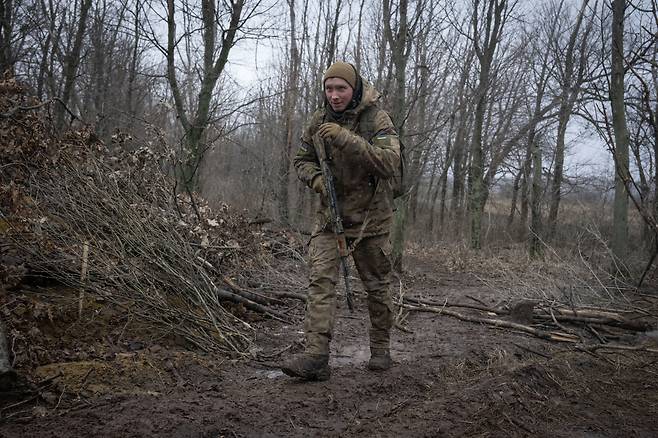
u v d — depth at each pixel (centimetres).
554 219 1727
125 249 539
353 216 393
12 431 305
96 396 358
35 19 1330
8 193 505
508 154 1964
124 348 445
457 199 2531
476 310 724
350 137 356
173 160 648
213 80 1105
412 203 2514
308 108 1895
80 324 455
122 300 499
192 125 1059
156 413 328
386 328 428
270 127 1844
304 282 736
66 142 606
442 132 2362
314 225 408
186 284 529
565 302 721
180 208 669
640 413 392
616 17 1009
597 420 374
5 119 563
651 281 979
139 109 1602
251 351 479
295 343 515
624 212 1012
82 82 1517
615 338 610
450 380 427
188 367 425
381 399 375
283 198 1579
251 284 684
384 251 403
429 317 680
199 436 308
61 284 507
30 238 498
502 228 2253
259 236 776
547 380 439
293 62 1992
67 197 546
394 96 1034
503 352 505
